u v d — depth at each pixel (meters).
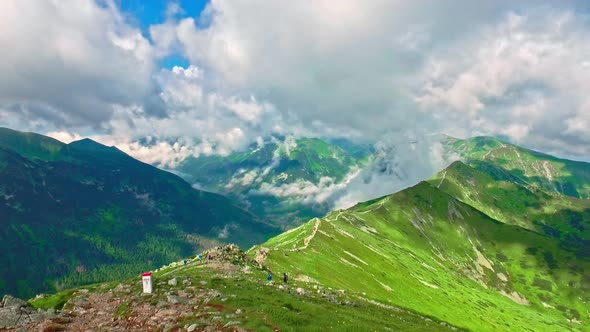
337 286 122.56
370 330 55.41
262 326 44.44
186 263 106.00
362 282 146.88
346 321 58.28
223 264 93.69
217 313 47.47
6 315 43.97
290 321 49.78
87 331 42.34
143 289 58.22
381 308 100.25
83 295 61.59
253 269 98.38
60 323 44.97
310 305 61.25
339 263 159.50
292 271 122.12
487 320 196.50
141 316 46.88
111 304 54.31
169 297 53.56
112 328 43.59
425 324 95.06
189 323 43.00
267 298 60.78
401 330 68.69
